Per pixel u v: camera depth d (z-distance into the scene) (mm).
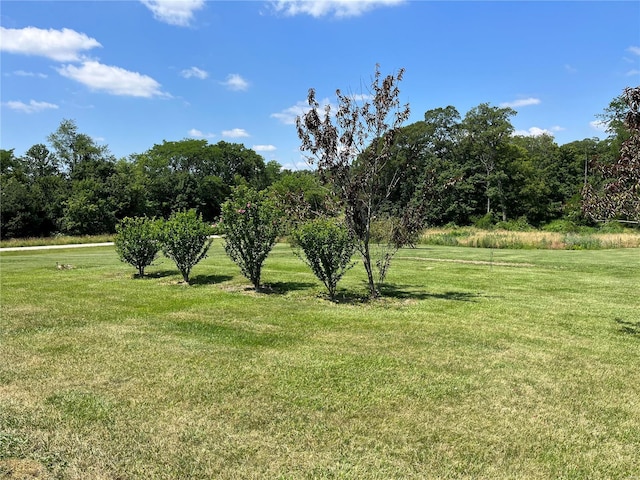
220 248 23625
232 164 84375
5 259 18781
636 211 5613
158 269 13781
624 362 5234
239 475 2893
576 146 65812
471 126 60188
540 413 3859
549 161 67625
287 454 3160
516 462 3104
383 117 8297
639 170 5527
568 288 10719
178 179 69438
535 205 58688
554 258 18844
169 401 4004
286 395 4156
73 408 3840
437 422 3670
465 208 57312
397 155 9414
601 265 15734
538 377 4703
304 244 8633
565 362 5207
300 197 8906
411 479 2881
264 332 6355
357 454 3176
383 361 5125
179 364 4965
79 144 59344
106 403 3945
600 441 3416
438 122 62062
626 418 3793
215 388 4297
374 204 9062
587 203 6141
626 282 11727
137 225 12219
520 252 22578
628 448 3311
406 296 9383
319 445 3285
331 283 8742
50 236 45750
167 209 67625
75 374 4645
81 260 17547
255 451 3195
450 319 7258
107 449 3189
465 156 61688
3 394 4125
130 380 4492
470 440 3391
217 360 5105
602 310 8133
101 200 49312
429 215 9023
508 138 61844
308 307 8070
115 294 9305
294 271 13305
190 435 3400
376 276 12695
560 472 2990
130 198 53719
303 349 5555
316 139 8227
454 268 14984
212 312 7625
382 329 6566
